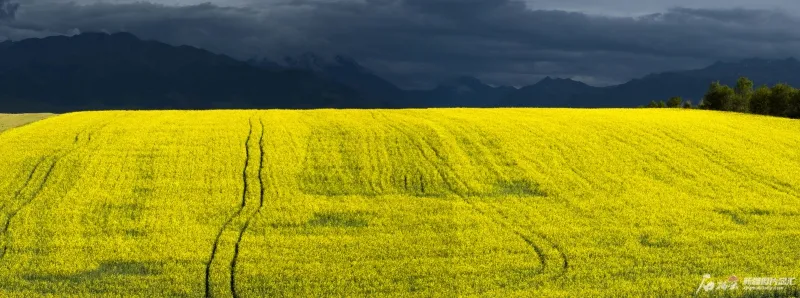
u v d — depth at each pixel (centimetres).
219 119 4394
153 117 4500
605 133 4031
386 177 3128
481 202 2772
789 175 3253
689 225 2488
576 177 3158
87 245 2195
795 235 2362
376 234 2344
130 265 2031
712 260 2062
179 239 2264
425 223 2480
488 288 1838
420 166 3284
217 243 2231
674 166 3372
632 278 1911
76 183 2927
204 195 2792
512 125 4197
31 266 1989
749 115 5166
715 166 3388
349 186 3005
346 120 4359
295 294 1791
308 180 3073
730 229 2455
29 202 2683
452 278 1908
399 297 1758
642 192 2953
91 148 3488
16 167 3134
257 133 3884
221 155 3403
